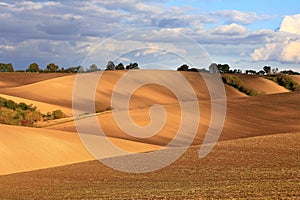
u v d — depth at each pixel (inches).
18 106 3609.7
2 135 2059.5
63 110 3983.8
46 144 2038.6
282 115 3831.2
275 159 1705.2
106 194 1119.6
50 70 7632.9
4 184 1397.6
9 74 6392.7
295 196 972.6
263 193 1022.4
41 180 1460.4
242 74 6486.2
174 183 1285.7
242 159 1747.0
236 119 3499.0
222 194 1034.7
